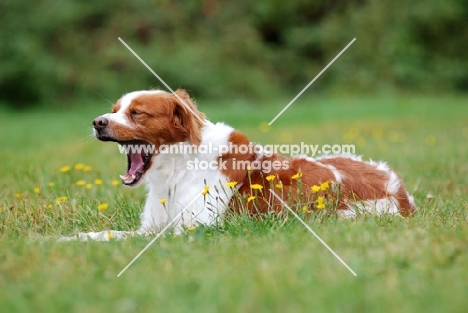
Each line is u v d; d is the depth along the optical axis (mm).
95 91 34344
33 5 34312
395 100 32312
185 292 6398
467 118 23875
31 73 33500
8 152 18219
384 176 9570
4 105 33969
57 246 8008
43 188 11625
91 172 13164
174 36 37281
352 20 38688
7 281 6848
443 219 8773
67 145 19594
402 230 8016
